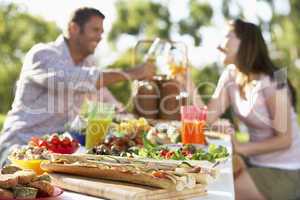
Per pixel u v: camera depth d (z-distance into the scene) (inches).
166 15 450.3
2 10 370.0
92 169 53.2
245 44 115.3
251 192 104.4
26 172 47.4
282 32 423.5
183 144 76.8
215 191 55.2
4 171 51.4
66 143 66.9
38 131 100.7
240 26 116.6
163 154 65.4
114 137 75.9
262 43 115.3
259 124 113.6
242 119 118.8
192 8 446.6
